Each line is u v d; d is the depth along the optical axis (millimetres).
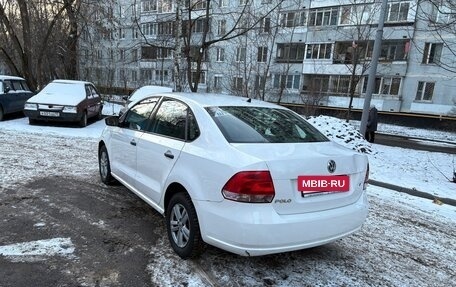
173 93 4324
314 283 3250
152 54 19516
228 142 3191
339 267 3590
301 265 3568
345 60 30484
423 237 4555
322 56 31719
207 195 3100
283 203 2930
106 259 3408
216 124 3410
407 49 28234
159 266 3342
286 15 25938
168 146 3740
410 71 28438
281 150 3143
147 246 3717
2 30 18938
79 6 16984
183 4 12859
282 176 2916
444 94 27188
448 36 24750
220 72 33656
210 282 3139
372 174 7883
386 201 6035
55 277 3051
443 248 4266
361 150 10805
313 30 31781
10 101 12555
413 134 23531
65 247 3578
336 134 11477
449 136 23562
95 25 18031
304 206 3039
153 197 4004
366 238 4391
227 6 23266
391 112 28938
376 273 3535
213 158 3127
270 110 4043
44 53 19406
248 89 20906
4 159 6848
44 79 21469
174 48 13242
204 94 4348
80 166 6758
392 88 29344
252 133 3404
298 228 2953
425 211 5629
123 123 5008
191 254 3365
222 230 2961
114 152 5156
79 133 10859
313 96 24516
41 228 3967
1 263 3203
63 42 19469
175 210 3561
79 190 5328
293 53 33156
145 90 12641
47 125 11984
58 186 5461
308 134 3783
